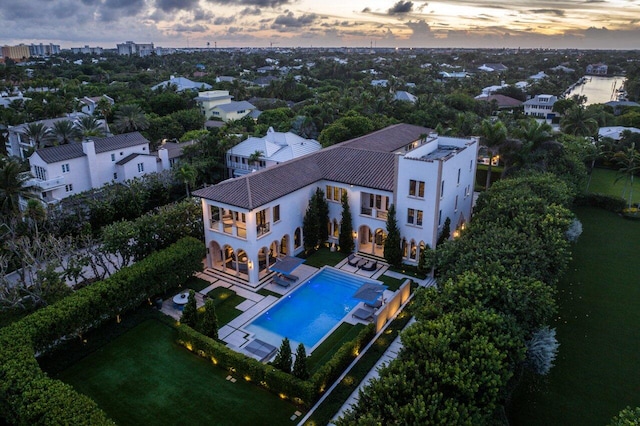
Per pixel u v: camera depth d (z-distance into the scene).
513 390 27.36
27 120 100.81
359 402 21.50
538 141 64.56
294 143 74.19
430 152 50.31
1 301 35.59
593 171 83.06
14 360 26.28
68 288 37.94
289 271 41.12
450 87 161.62
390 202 46.19
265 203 41.47
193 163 69.94
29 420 22.64
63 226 50.91
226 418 26.56
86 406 23.23
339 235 48.31
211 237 44.50
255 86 179.38
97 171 67.88
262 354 32.44
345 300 40.28
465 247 33.34
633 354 32.34
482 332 24.11
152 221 42.28
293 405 27.58
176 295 39.75
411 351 23.97
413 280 42.84
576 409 27.12
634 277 43.94
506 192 44.47
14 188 48.59
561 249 33.06
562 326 35.84
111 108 106.56
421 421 19.00
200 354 32.38
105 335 34.31
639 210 62.00
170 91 136.38
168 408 27.38
